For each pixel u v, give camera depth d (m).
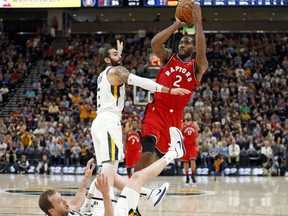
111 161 6.20
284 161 20.14
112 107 6.35
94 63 28.03
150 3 21.98
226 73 26.66
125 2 22.20
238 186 15.07
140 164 7.01
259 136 20.92
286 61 27.50
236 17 32.09
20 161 20.94
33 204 10.31
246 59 28.44
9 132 22.47
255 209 9.78
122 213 5.29
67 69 27.81
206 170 20.09
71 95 25.12
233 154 20.05
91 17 33.25
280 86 25.55
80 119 23.33
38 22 33.34
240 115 23.31
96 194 5.97
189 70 6.93
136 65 27.53
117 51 6.67
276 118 22.38
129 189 5.42
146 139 7.03
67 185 14.98
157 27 32.19
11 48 29.97
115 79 6.30
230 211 9.47
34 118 23.73
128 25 32.38
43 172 20.70
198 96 23.98
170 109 7.05
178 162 20.00
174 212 9.27
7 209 9.52
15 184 15.33
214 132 21.09
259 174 20.08
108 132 6.25
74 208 5.83
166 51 7.03
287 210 9.66
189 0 6.77
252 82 25.72
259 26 31.77
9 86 27.44
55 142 20.95
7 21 33.62
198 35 6.78
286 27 31.66
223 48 29.09
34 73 28.34
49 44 31.08
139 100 22.38
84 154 20.72
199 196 12.18
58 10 32.38
